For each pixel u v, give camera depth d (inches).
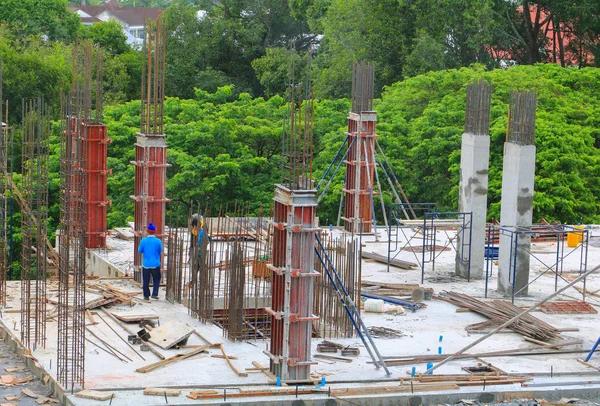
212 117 1771.7
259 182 1722.4
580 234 1282.0
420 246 1251.8
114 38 2800.2
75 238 741.9
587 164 1681.8
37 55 2142.0
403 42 2352.4
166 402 681.6
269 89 2672.2
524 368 798.5
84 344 753.0
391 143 1690.5
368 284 1045.8
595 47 2630.4
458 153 1631.4
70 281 998.4
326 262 868.0
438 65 2257.6
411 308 962.7
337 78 2331.4
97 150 1148.5
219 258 1133.1
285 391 706.8
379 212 1707.7
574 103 1877.5
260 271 997.8
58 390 707.4
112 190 1678.2
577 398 749.3
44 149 919.7
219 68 2864.2
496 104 1769.2
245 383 727.1
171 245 964.0
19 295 956.0
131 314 900.6
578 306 989.2
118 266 1094.4
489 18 2365.9
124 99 2463.1
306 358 734.5
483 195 1098.7
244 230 1213.7
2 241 951.0
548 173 1633.9
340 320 872.3
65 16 2691.9
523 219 1018.7
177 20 2800.2
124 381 722.8
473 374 770.2
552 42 2829.7
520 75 1903.3
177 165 1660.9
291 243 711.1
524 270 1024.2
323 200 1662.2
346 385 736.3
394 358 807.1
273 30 2952.8
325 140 1731.1
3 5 2551.7
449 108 1774.1
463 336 882.8
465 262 1106.1
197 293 924.0
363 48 2335.1
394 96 1931.6
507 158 1029.8
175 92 2770.7
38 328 818.2
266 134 1708.9
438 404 722.8
